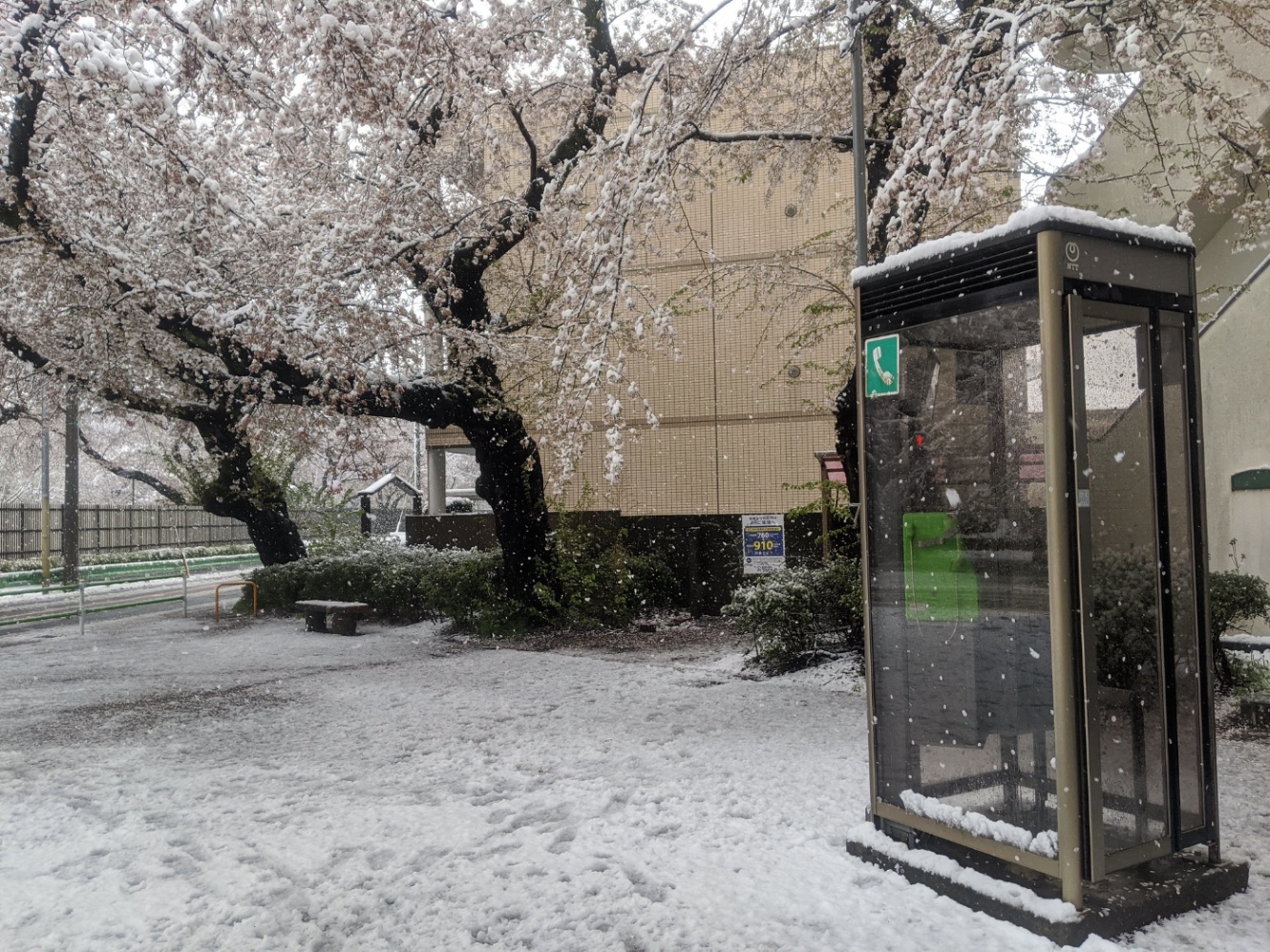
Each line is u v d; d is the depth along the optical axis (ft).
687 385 50.70
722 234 50.16
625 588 46.03
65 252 35.37
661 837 15.72
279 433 55.16
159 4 28.02
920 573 13.88
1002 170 25.48
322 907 13.62
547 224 36.17
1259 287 30.48
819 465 47.42
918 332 13.91
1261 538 29.99
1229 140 23.15
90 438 100.37
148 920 13.42
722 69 24.77
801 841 15.17
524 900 13.50
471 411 41.55
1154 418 12.60
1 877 15.40
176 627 53.93
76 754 23.68
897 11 27.61
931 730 13.70
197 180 32.50
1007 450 12.59
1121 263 12.38
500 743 23.03
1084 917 11.32
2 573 87.25
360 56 26.25
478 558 49.03
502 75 34.71
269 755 22.82
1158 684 12.49
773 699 27.30
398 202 32.94
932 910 12.45
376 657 39.14
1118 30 19.97
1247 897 12.48
